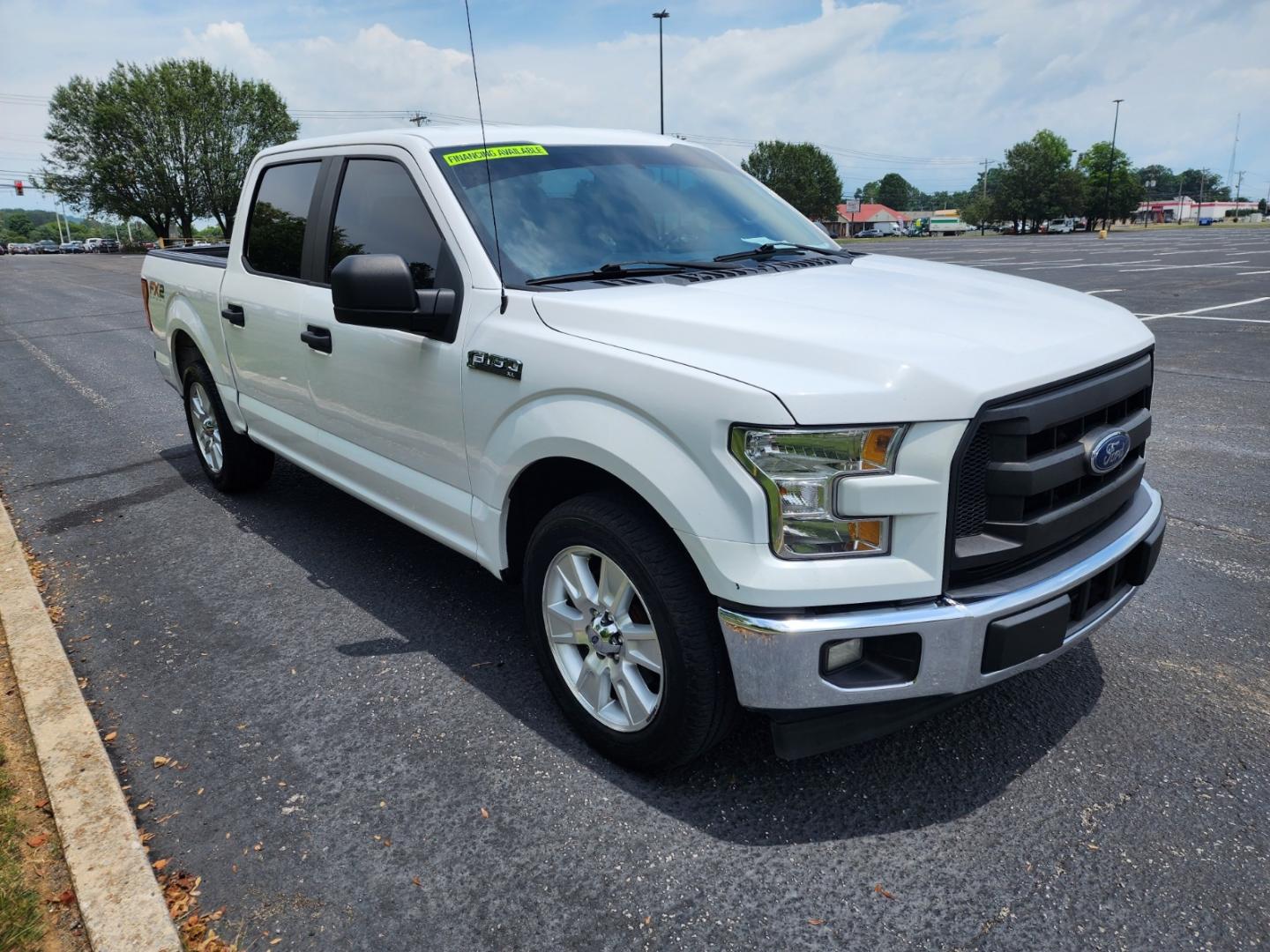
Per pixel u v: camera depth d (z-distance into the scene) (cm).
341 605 394
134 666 346
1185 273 1992
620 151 366
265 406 448
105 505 537
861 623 216
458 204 310
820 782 268
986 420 215
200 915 224
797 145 9875
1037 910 219
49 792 265
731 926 217
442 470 322
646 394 235
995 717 298
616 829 251
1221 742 281
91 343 1262
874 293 276
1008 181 10262
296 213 405
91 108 5903
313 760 285
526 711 309
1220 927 212
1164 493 505
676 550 241
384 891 230
